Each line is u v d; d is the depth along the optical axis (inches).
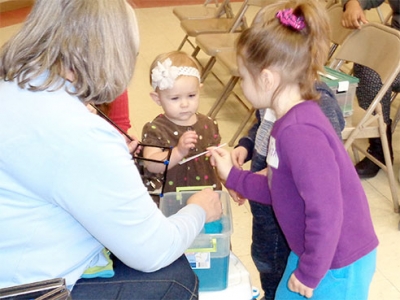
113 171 41.1
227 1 159.6
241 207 100.4
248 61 50.5
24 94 41.6
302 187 47.1
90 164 40.2
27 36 42.2
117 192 41.5
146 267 46.6
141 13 241.8
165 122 68.5
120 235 43.1
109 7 42.0
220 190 67.6
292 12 49.0
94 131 40.6
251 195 58.7
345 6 101.5
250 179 58.8
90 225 42.3
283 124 48.7
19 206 41.9
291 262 58.2
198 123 70.1
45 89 41.6
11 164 40.4
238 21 142.4
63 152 39.7
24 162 40.1
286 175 50.2
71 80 42.7
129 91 153.7
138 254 44.7
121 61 43.1
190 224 50.0
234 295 55.8
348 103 90.0
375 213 98.6
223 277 55.3
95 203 41.1
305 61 48.6
